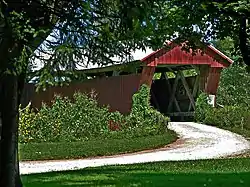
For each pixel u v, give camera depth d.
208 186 10.09
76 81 6.11
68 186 10.31
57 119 21.03
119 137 21.53
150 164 14.16
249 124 25.86
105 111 22.56
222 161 14.64
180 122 28.55
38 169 14.39
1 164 8.05
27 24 5.54
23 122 20.27
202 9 9.93
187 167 13.29
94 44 5.89
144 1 5.57
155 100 31.72
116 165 14.30
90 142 19.89
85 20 5.77
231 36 11.13
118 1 5.62
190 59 26.20
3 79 7.75
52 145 19.06
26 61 5.80
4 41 5.66
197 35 10.52
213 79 27.50
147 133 22.38
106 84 27.28
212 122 27.00
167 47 10.33
